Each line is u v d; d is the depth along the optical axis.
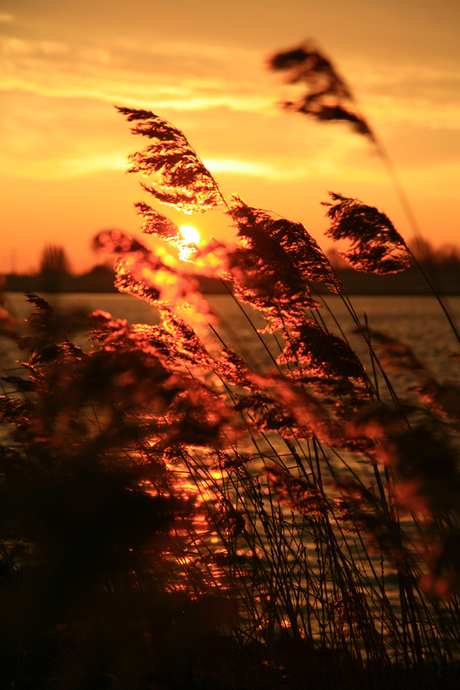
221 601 2.71
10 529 2.06
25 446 2.73
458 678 3.25
